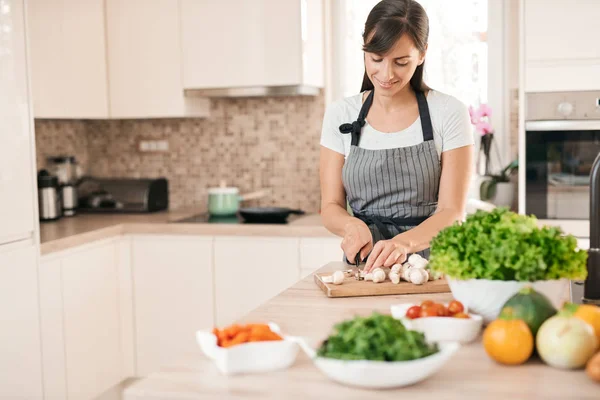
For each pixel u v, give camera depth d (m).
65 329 3.17
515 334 1.21
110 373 3.58
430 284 1.79
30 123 2.91
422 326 1.35
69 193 3.93
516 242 1.35
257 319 1.55
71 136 4.24
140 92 3.88
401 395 1.11
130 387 1.17
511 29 3.80
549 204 3.34
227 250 3.54
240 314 3.55
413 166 2.21
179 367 1.27
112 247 3.57
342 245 2.05
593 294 1.62
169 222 3.64
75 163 4.18
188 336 3.63
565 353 1.19
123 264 3.66
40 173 3.83
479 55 3.84
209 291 3.58
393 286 1.77
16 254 2.82
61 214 3.89
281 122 4.10
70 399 3.22
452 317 1.38
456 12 3.85
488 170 3.75
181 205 4.29
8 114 2.77
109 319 3.56
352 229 2.02
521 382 1.15
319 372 1.23
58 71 3.57
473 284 1.42
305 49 3.67
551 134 3.30
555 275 1.38
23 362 2.87
